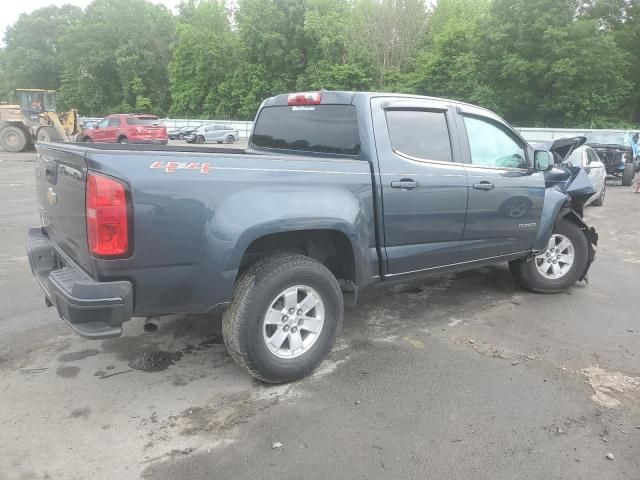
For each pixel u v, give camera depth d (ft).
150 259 10.20
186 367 13.05
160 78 220.84
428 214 14.53
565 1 129.29
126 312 10.11
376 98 13.91
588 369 13.23
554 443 10.16
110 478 8.99
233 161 11.03
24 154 84.43
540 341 14.94
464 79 144.56
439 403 11.51
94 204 9.70
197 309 11.08
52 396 11.55
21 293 18.20
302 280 11.98
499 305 17.95
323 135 14.53
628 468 9.48
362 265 13.29
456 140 15.46
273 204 11.35
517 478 9.16
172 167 10.30
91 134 95.14
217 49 187.83
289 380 12.25
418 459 9.61
